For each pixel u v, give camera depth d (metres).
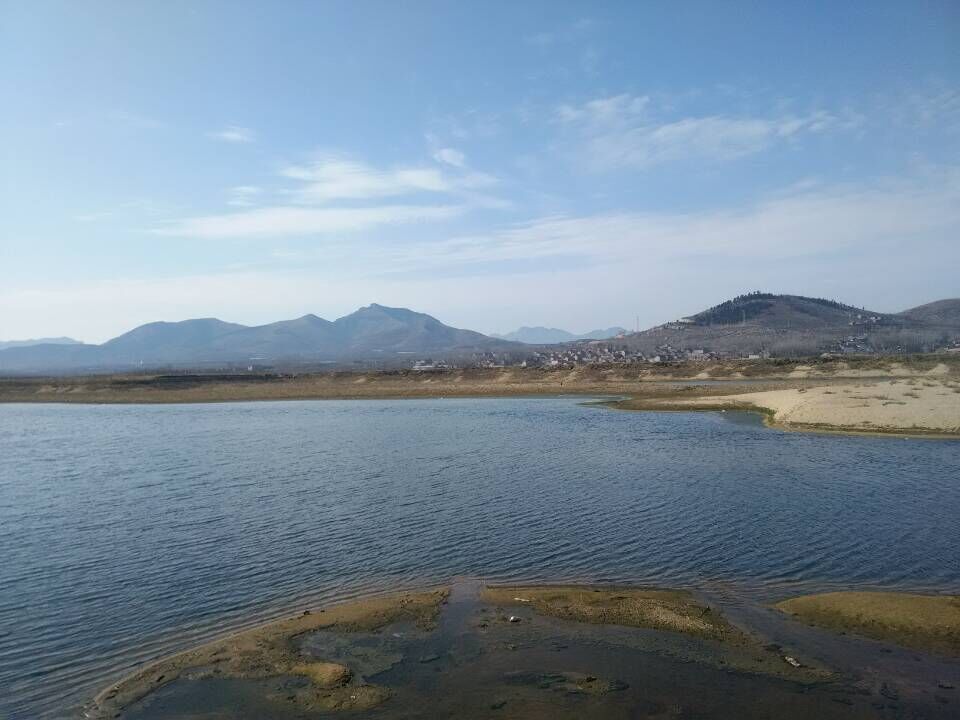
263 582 24.45
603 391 131.00
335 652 18.69
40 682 17.33
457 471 45.75
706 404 91.88
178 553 27.84
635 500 35.69
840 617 20.27
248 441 65.06
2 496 39.38
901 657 17.70
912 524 29.98
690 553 26.73
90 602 22.67
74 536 30.50
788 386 111.62
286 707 15.80
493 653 18.42
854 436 59.41
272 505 36.19
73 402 134.38
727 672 17.08
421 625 20.41
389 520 32.62
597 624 20.19
